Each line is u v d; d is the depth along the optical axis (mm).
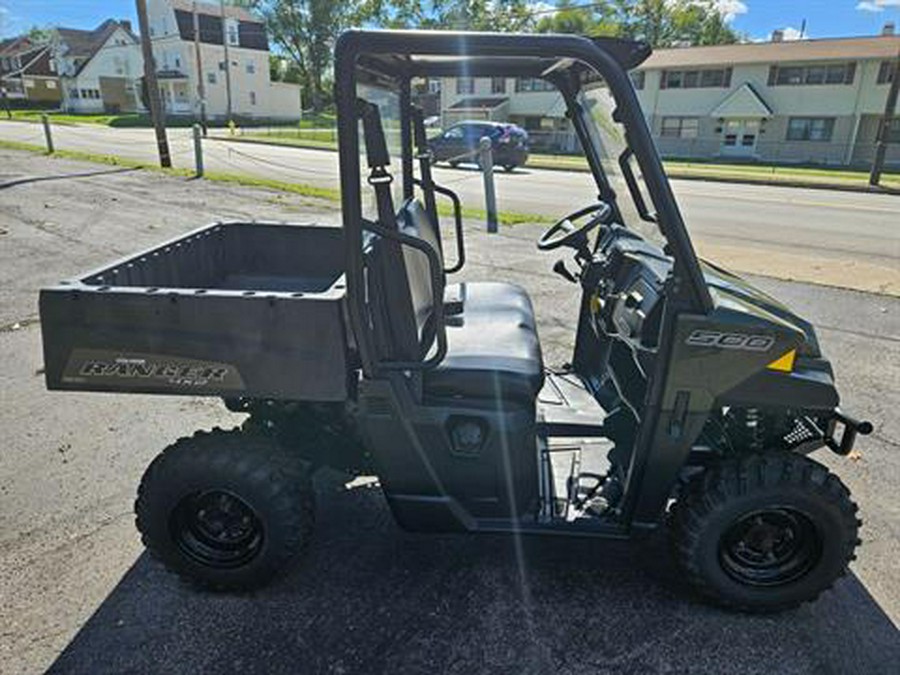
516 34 2025
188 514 2441
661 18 45344
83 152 17891
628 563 2645
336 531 2818
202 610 2383
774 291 6246
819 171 24453
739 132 32781
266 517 2354
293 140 27141
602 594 2477
